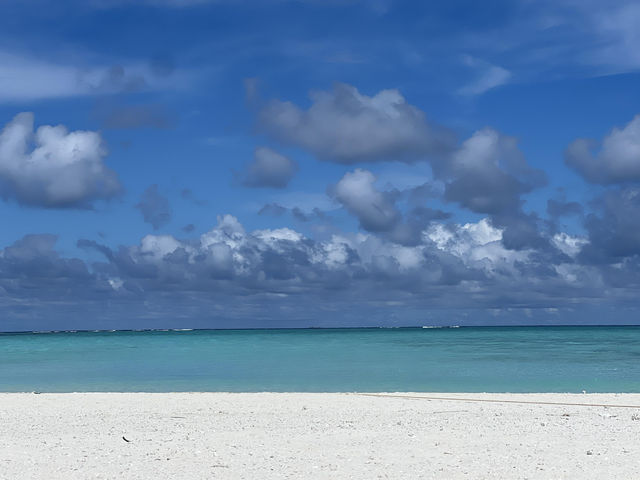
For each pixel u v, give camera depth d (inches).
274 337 5669.3
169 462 534.0
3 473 494.6
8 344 4163.4
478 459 538.0
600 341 3629.4
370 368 1784.0
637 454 552.7
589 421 762.2
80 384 1446.9
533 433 670.5
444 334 6205.7
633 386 1301.7
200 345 3700.8
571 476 475.5
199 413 865.5
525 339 4146.2
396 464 520.1
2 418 826.8
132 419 807.1
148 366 1952.5
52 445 617.6
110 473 494.9
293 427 729.0
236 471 499.5
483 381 1421.0
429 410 889.5
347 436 658.2
